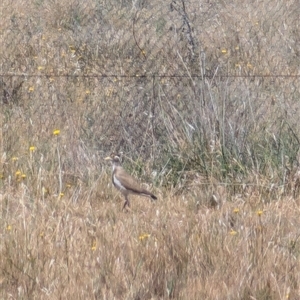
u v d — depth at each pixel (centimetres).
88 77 2550
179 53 2380
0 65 2764
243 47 2772
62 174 2153
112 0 3173
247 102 2256
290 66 2684
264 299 1462
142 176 2197
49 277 1524
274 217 1867
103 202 2030
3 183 2086
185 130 2234
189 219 1833
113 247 1645
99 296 1466
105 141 2292
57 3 3391
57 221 1812
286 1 3138
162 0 2966
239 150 2192
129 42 2798
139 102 2330
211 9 3016
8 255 1591
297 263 1594
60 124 2388
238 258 1598
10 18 3238
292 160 2159
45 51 2927
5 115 2439
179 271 1578
